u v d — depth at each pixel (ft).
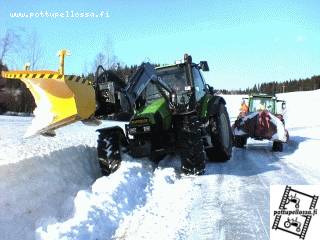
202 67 26.30
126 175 18.12
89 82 17.65
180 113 22.58
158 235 13.00
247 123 33.96
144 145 21.84
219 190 18.52
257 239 12.80
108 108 18.99
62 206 15.21
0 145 25.76
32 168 18.06
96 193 15.87
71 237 12.01
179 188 18.69
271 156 30.19
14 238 12.01
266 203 16.48
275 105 47.60
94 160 23.16
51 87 16.81
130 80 19.97
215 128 25.46
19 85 78.23
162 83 22.52
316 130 54.34
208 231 13.41
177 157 25.93
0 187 14.97
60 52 16.08
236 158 29.01
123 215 14.71
